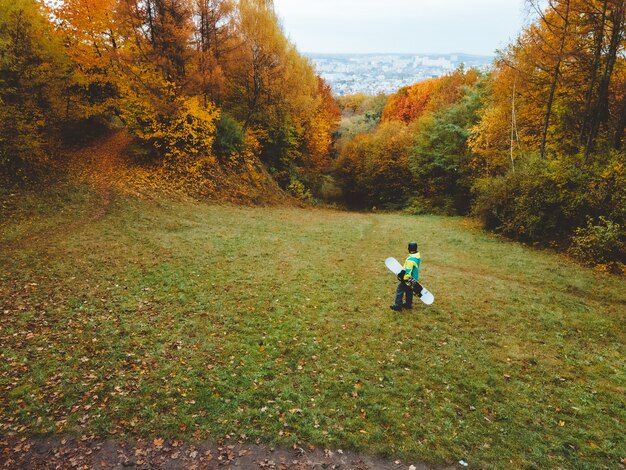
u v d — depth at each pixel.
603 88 15.81
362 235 19.77
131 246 13.12
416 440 5.54
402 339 8.41
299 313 9.46
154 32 21.64
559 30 17.42
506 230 18.78
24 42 16.94
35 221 13.81
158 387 6.37
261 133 32.41
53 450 5.12
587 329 9.12
